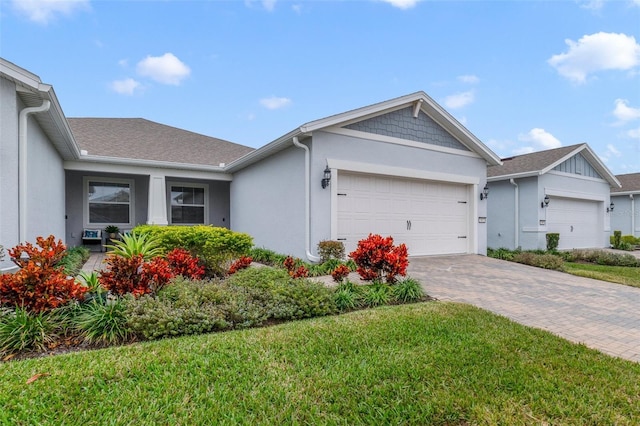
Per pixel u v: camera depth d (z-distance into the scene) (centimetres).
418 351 353
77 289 399
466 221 1165
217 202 1418
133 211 1291
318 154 868
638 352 387
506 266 947
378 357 337
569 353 364
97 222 1241
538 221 1394
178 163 1215
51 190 870
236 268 671
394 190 1010
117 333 372
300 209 912
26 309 369
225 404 256
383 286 580
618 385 299
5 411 237
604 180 1705
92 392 263
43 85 596
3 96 572
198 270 588
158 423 233
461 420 248
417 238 1049
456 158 1120
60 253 442
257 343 363
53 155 893
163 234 735
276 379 292
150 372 295
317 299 490
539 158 1555
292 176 952
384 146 971
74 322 383
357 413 252
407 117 1019
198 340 368
